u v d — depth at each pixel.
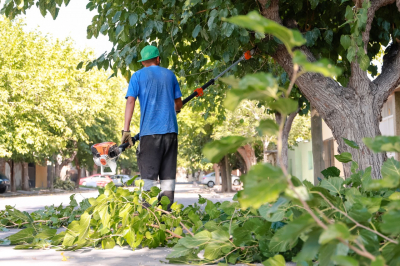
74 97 28.25
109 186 2.80
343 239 0.90
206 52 5.35
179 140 31.48
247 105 23.08
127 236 2.86
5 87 23.12
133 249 2.94
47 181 51.38
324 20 5.34
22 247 3.09
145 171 3.85
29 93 23.17
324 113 4.25
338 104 4.15
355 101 4.15
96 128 35.28
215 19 3.82
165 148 3.88
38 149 25.22
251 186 0.83
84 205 4.52
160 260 2.48
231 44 4.38
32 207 11.86
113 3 4.81
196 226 3.08
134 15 4.27
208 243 2.23
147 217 2.91
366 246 1.17
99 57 5.04
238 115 24.06
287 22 4.91
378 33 5.48
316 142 10.67
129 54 4.68
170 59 6.14
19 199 19.61
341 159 2.54
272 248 1.96
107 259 2.63
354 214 1.33
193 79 5.90
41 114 25.00
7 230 4.31
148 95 3.91
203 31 4.30
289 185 0.85
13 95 22.89
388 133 13.42
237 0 4.46
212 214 3.26
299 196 0.88
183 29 4.84
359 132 4.06
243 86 0.82
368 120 4.10
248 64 5.83
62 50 26.84
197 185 54.03
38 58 24.61
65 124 26.67
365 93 4.16
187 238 2.24
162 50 4.95
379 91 4.21
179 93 4.18
